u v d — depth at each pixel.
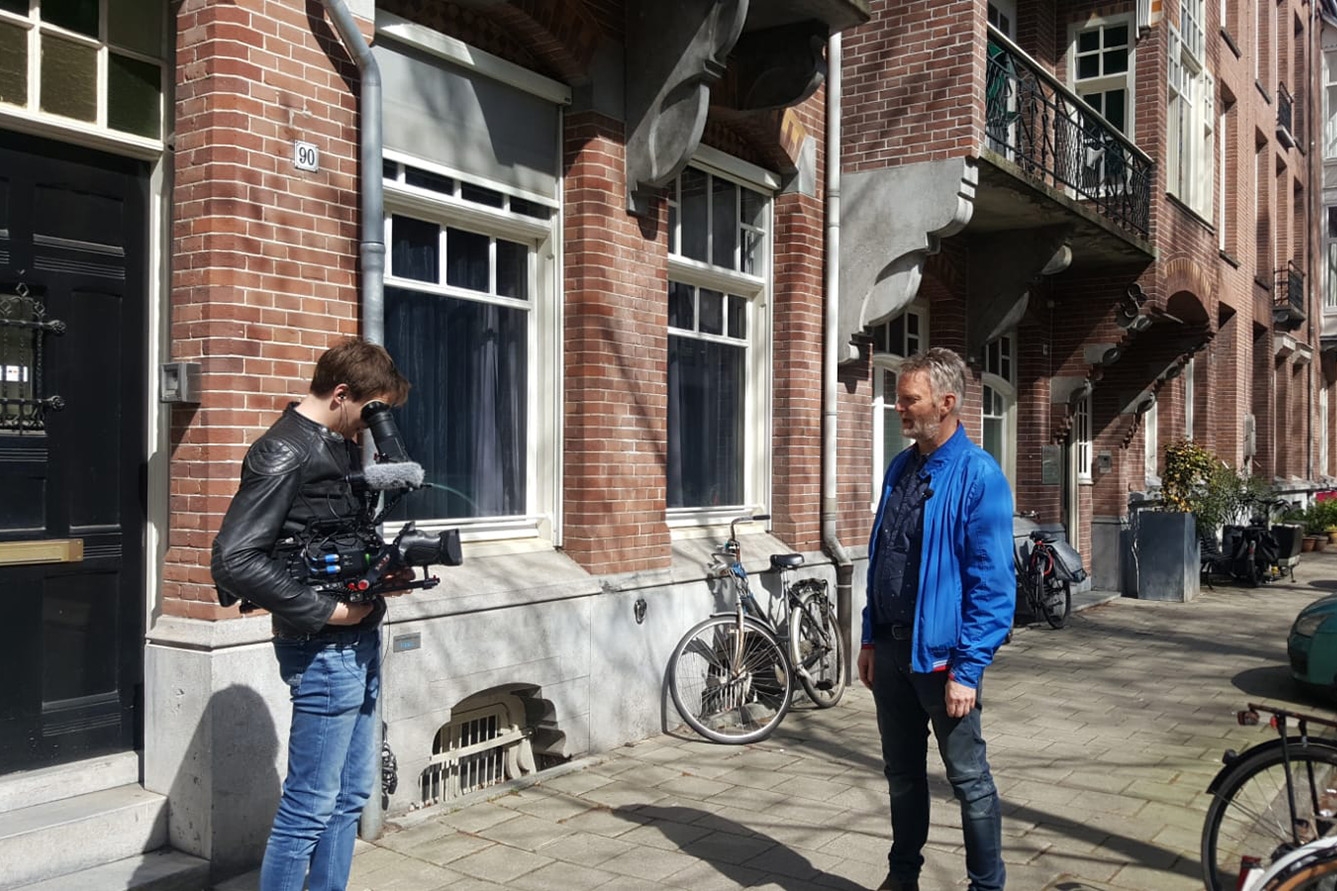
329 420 3.29
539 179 5.94
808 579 7.55
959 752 3.71
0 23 3.97
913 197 8.07
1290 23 21.27
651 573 6.33
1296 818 3.58
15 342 4.08
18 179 4.08
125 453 4.39
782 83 6.93
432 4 5.28
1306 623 7.69
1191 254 13.25
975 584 3.65
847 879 4.29
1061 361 12.06
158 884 3.91
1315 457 25.19
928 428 3.81
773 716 6.54
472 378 5.76
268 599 2.98
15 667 4.05
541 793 5.30
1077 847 4.69
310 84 4.52
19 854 3.77
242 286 4.25
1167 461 14.42
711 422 7.46
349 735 3.28
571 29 5.77
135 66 4.37
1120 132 11.12
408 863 4.39
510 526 5.90
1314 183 24.44
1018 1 12.11
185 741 4.16
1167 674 8.51
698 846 4.62
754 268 7.77
